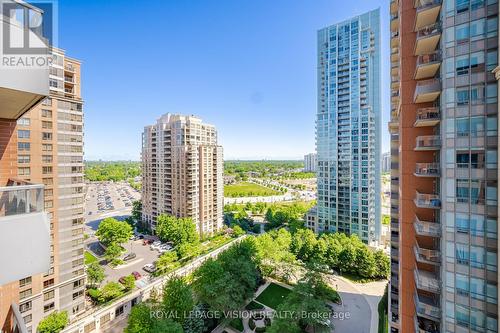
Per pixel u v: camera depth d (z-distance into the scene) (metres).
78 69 32.75
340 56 60.25
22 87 6.14
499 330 13.95
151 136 69.25
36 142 28.23
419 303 17.94
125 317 33.72
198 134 66.56
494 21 14.48
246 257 40.09
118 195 136.12
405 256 20.45
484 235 14.59
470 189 15.10
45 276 28.95
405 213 20.47
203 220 63.66
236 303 31.06
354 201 57.62
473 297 14.90
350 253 44.31
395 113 28.33
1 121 9.48
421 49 19.33
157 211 68.75
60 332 28.31
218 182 68.38
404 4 20.61
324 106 62.78
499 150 13.85
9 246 5.91
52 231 29.55
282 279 43.06
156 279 41.47
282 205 107.50
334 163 60.56
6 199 6.04
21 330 7.54
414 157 20.14
